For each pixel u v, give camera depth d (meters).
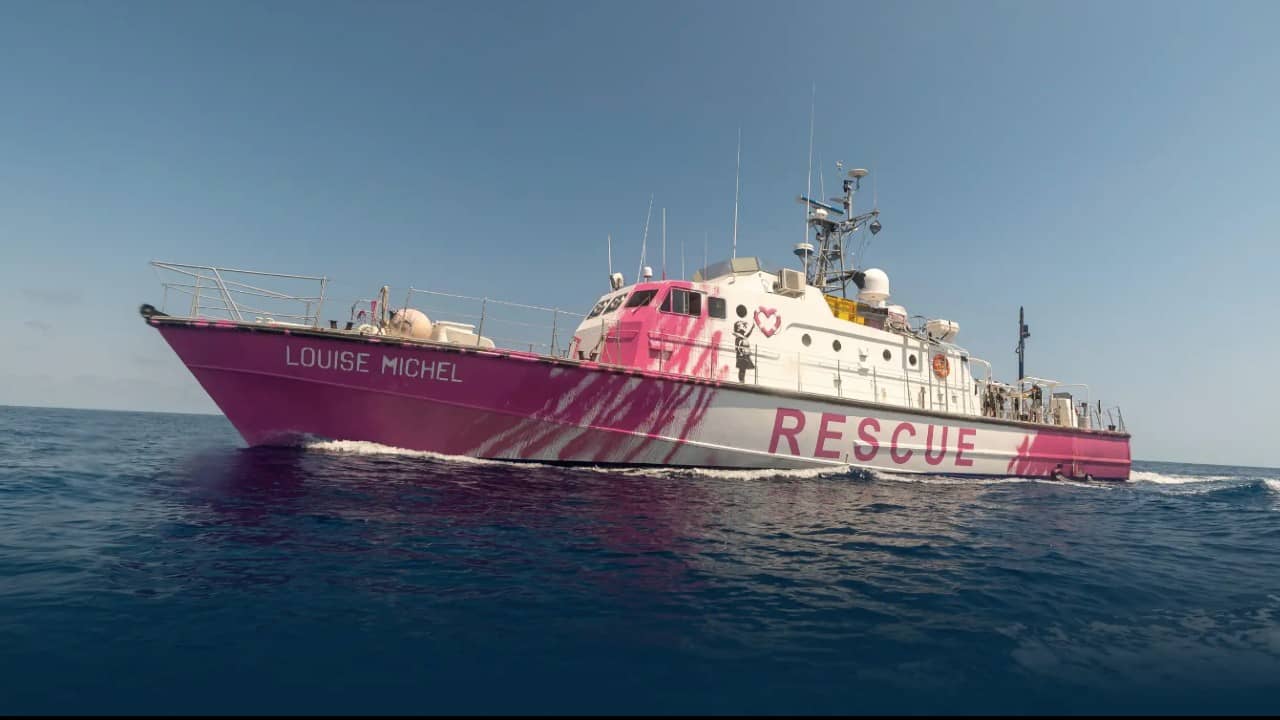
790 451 12.73
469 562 4.79
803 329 13.69
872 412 13.70
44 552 4.68
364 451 10.52
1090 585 5.25
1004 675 3.24
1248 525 9.71
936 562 5.80
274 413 10.28
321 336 9.95
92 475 8.28
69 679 2.73
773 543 6.18
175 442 16.02
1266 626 4.34
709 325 12.64
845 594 4.55
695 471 11.93
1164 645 3.86
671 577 4.73
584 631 3.53
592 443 11.23
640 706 2.69
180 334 9.98
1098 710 2.89
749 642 3.50
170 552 4.74
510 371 10.59
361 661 3.00
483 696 2.71
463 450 10.78
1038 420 18.53
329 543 5.13
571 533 6.00
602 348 12.57
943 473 14.76
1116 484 17.50
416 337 10.77
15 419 29.97
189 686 2.71
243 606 3.67
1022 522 8.74
